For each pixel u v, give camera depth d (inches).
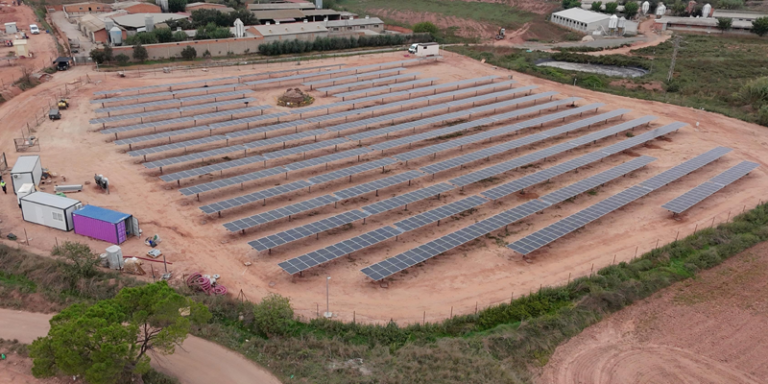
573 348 1599.4
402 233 2188.7
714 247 2103.8
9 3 7273.6
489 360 1514.5
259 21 6579.7
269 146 3129.9
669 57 5502.0
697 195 2465.6
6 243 2034.9
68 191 2440.9
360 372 1469.0
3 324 1624.0
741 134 3459.6
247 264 1966.0
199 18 6097.4
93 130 3208.7
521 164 2827.3
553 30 7308.1
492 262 2032.5
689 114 3818.9
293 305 1754.4
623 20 6855.3
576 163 2842.0
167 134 3102.9
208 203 2401.6
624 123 3499.0
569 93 4370.1
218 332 1614.2
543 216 2386.8
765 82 4033.0
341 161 2957.7
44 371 1238.9
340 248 1973.4
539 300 1792.6
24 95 3769.7
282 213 2229.3
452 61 5374.0
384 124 3558.1
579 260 2053.4
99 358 1212.5
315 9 7647.6
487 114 3836.1
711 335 1662.2
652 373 1503.4
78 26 6304.1
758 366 1535.4
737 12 7598.4
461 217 2372.0
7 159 2763.3
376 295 1822.1
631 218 2378.2
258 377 1455.5
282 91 4254.4
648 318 1734.7
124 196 2439.7
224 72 4692.4
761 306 1798.7
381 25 6722.4
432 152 2967.5
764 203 2502.5
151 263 1947.6
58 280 1811.0
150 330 1526.8
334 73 4761.3
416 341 1610.5
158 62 4894.2
